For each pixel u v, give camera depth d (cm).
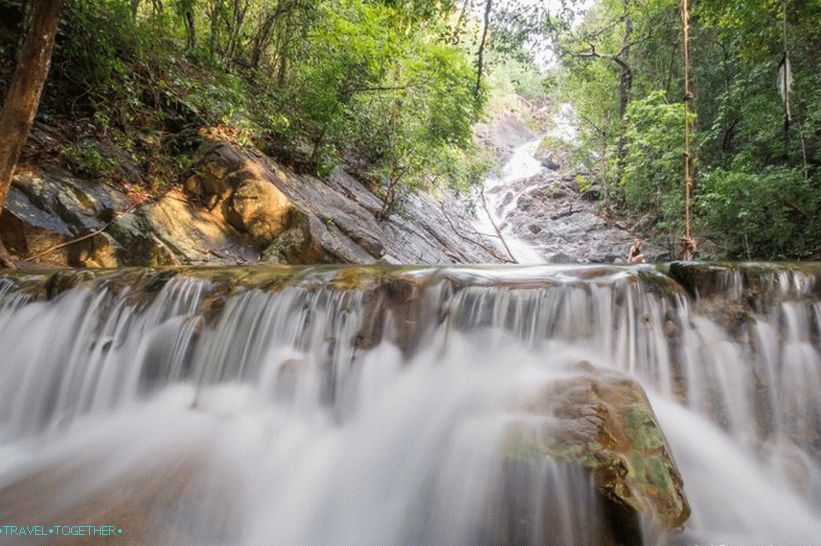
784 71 587
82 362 450
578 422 270
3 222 577
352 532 288
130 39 795
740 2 933
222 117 873
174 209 753
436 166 1316
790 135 1043
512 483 255
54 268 579
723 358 382
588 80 1844
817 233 976
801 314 389
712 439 354
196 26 1193
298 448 353
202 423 381
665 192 1379
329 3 1080
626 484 236
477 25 1214
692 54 1420
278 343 429
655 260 1355
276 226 795
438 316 423
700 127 1372
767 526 297
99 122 752
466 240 1497
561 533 238
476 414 320
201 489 300
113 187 716
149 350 445
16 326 470
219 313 452
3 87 674
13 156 510
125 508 277
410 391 381
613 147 1725
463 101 1316
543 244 1667
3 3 700
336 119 1043
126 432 377
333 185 1139
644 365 389
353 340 417
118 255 657
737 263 430
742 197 995
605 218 1702
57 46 712
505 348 401
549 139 2114
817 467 336
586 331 400
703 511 301
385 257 951
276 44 1253
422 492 291
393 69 1198
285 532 287
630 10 1741
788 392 371
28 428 429
